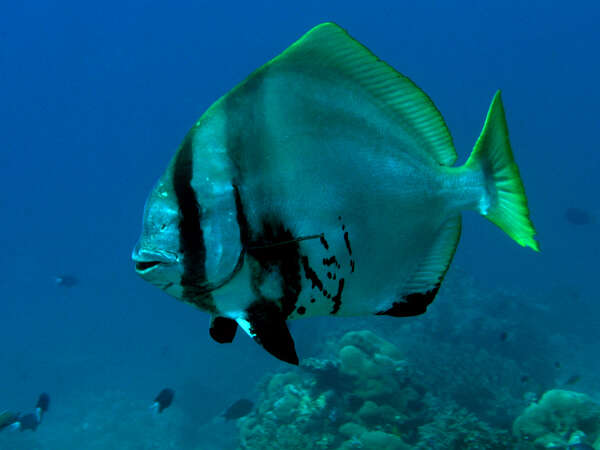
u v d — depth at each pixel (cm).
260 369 2120
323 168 105
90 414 1941
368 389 745
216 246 97
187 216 97
